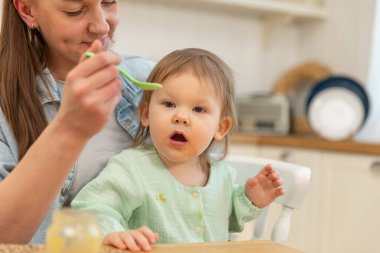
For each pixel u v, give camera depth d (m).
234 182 1.25
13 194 0.80
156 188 1.09
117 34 2.72
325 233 2.50
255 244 0.84
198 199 1.12
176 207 1.10
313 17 3.14
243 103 2.90
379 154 2.33
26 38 1.11
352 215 2.42
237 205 1.18
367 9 2.89
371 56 2.85
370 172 2.36
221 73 1.16
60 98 1.16
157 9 2.84
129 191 1.06
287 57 3.29
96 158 1.17
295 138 2.55
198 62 1.13
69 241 0.58
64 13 1.01
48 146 0.79
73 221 0.59
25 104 1.08
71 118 0.74
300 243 2.57
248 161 1.35
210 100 1.11
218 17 3.03
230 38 3.09
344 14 3.03
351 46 2.97
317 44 3.20
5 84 1.08
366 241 2.38
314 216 2.53
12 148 1.07
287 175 1.25
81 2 1.00
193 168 1.17
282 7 2.95
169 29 2.88
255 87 3.19
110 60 0.73
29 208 0.81
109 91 0.73
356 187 2.40
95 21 1.02
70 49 1.05
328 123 2.64
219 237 1.15
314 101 2.68
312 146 2.51
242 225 1.20
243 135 2.55
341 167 2.45
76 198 1.05
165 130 1.08
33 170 0.79
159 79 1.11
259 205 1.17
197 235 1.11
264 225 1.34
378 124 2.78
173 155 1.08
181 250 0.78
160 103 1.10
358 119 2.60
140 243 0.79
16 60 1.09
